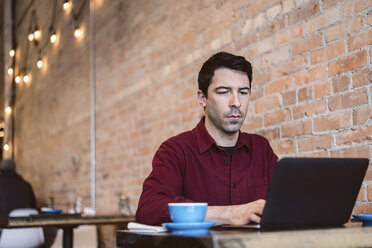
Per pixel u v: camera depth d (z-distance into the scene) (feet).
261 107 7.73
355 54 6.01
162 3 10.81
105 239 12.78
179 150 5.42
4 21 24.95
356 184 4.12
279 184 3.59
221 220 4.19
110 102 13.47
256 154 5.71
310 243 3.29
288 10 7.20
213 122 5.46
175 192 5.16
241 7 8.29
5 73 24.89
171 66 10.35
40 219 8.90
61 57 17.71
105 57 13.84
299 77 6.94
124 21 12.65
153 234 3.81
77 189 16.14
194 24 9.61
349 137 6.06
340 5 6.26
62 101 17.74
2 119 25.55
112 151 13.26
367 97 5.81
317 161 3.73
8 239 11.05
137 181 11.71
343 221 4.21
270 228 3.73
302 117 6.85
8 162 14.82
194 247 3.17
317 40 6.63
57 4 17.75
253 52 7.96
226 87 5.21
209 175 5.41
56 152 18.54
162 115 10.64
